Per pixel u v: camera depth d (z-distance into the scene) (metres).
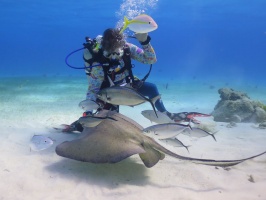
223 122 7.77
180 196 3.13
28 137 5.34
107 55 4.61
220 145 5.36
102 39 4.42
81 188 3.21
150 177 3.65
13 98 10.61
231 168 4.13
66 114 7.88
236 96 8.59
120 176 3.60
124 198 3.02
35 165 3.84
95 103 4.34
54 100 10.41
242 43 139.12
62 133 5.70
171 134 3.36
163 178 3.65
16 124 6.43
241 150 5.04
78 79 22.67
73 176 3.52
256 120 7.74
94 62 4.88
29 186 3.20
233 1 30.75
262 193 3.27
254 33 90.69
